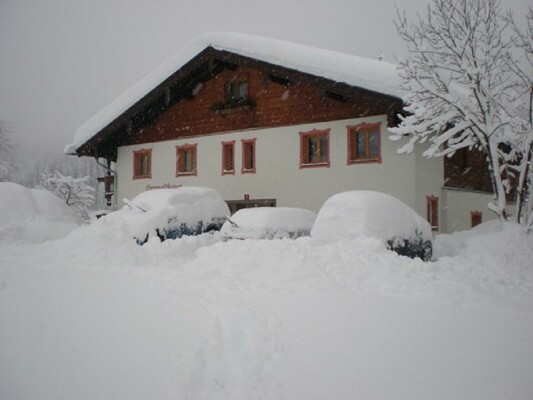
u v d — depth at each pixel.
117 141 20.22
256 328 4.01
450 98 10.91
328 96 15.22
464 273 7.20
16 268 7.00
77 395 2.81
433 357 3.47
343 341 3.77
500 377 3.15
